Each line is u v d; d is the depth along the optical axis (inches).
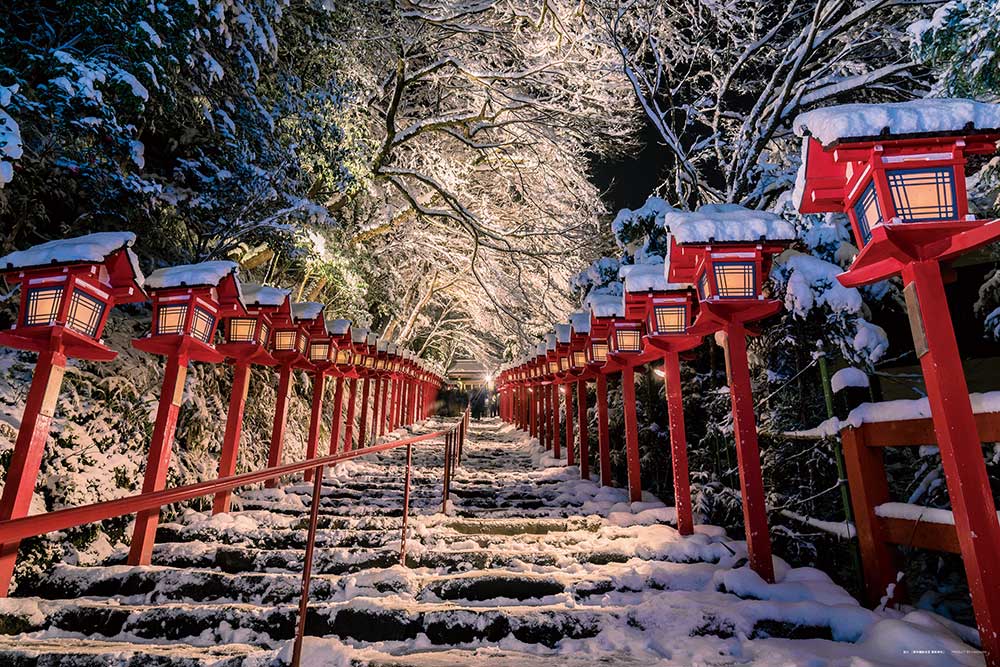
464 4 476.7
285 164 248.4
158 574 145.9
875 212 98.6
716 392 250.5
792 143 371.6
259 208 245.6
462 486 302.7
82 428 172.6
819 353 166.7
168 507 200.5
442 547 184.7
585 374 313.3
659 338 195.6
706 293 157.2
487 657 115.9
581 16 432.1
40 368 130.3
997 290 177.9
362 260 495.2
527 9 474.3
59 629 125.6
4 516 121.8
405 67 435.5
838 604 130.3
